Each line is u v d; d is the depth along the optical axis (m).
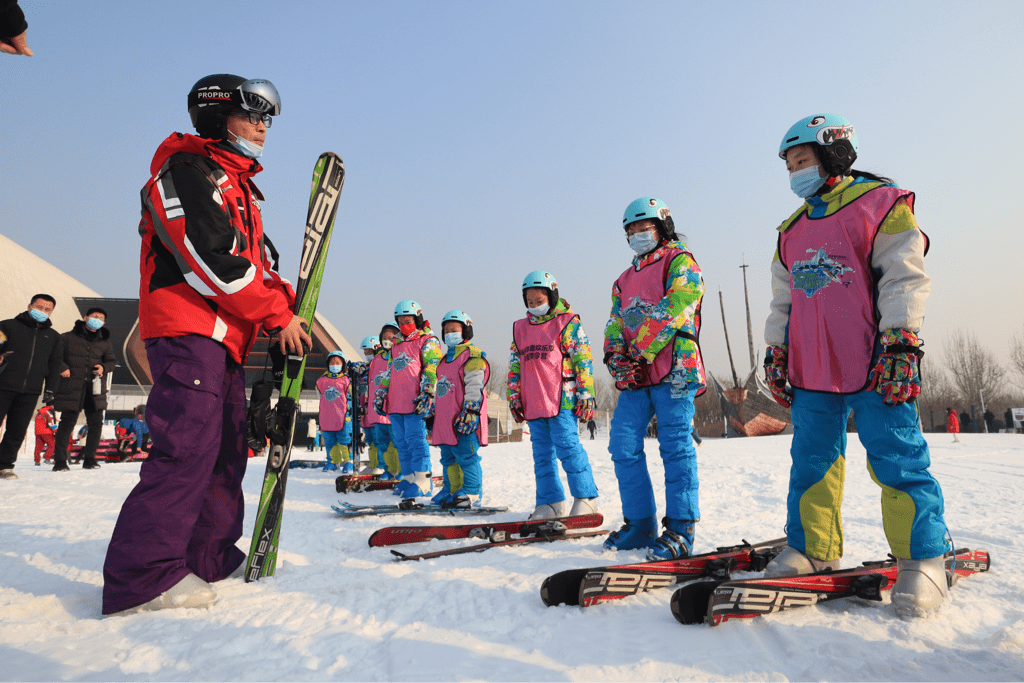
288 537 3.63
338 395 9.59
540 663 1.59
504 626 1.92
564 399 4.13
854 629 1.82
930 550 2.01
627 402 3.36
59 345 6.57
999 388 46.22
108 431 23.44
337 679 1.50
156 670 1.57
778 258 2.60
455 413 5.45
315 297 2.87
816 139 2.36
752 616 1.89
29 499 4.77
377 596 2.28
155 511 2.14
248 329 2.52
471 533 3.59
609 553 3.13
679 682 1.45
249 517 4.34
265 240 2.76
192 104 2.51
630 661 1.59
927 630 1.79
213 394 2.32
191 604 2.13
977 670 1.49
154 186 2.30
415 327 6.50
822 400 2.35
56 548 3.07
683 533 3.03
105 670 1.55
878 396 2.16
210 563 2.57
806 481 2.43
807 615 1.96
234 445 2.64
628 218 3.39
